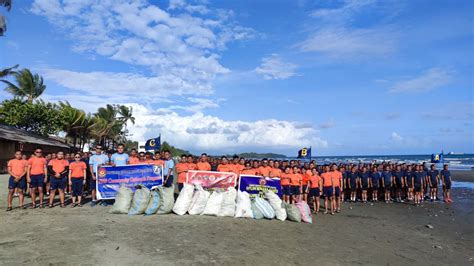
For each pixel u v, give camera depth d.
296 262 6.77
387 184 17.98
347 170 17.94
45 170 11.81
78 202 12.30
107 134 61.25
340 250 7.93
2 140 28.11
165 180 13.12
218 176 13.28
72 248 6.84
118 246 7.08
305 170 14.35
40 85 43.75
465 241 9.89
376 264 7.07
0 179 21.83
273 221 11.02
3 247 6.84
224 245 7.59
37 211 11.05
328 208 15.12
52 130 39.59
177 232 8.56
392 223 12.16
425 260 7.66
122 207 10.80
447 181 18.44
